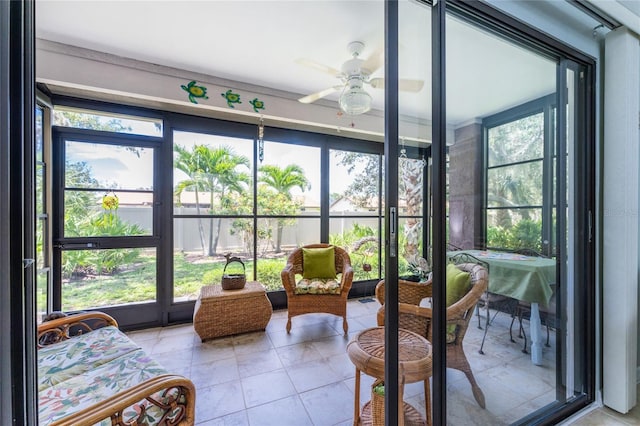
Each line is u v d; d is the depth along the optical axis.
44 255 2.53
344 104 2.45
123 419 0.98
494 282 1.51
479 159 1.55
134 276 3.01
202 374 2.09
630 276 1.59
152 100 2.81
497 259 1.58
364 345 1.44
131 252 3.00
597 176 1.66
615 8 1.50
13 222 0.67
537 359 1.55
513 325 1.52
